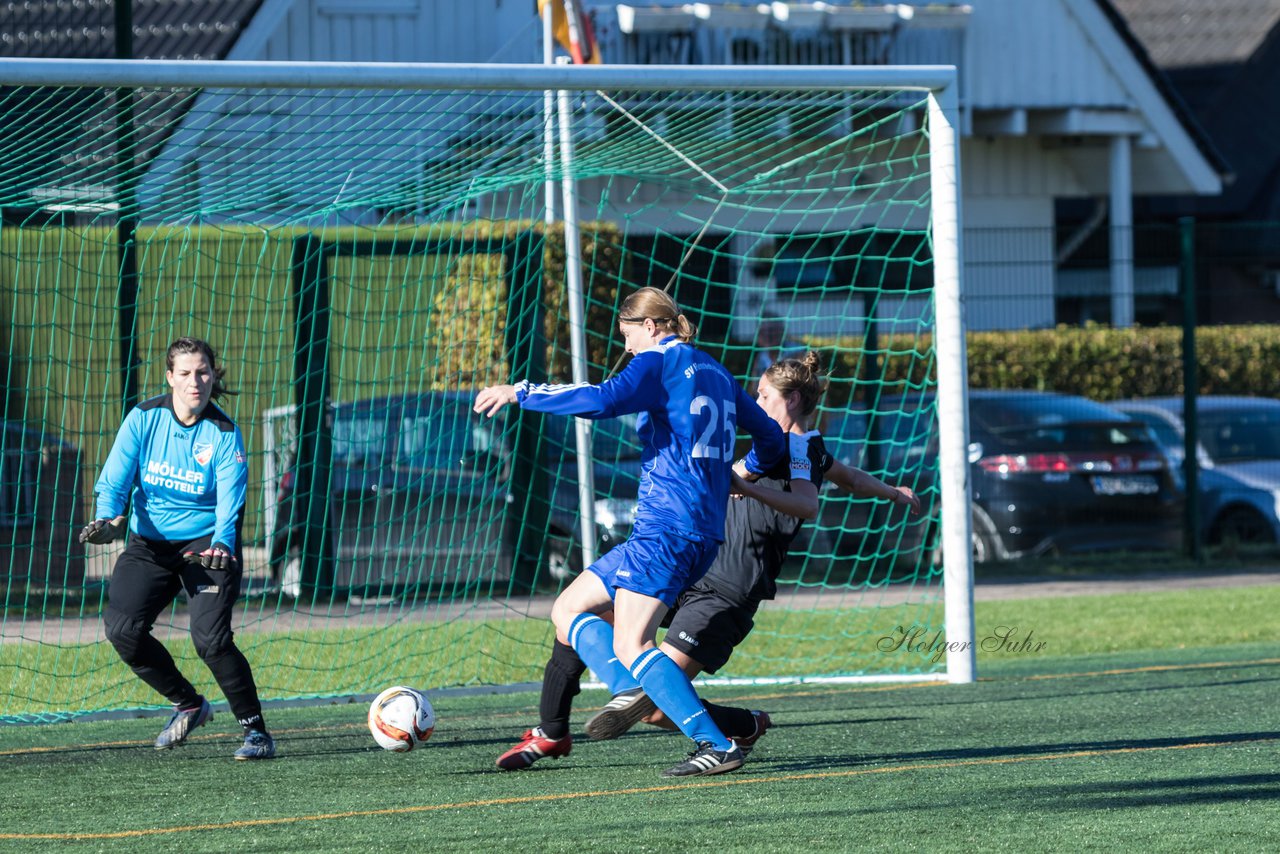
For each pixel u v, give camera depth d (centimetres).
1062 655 3494
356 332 4428
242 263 4391
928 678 3072
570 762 2167
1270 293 5900
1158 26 10981
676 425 1859
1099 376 5519
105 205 3225
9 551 4078
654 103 2998
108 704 2898
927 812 1742
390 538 4138
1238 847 1541
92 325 4162
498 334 4425
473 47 6844
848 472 2081
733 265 4875
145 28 6588
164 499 2208
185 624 3772
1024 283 5422
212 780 2075
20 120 2605
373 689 3064
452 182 3312
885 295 6022
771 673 3281
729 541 2038
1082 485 4822
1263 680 2939
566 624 1958
